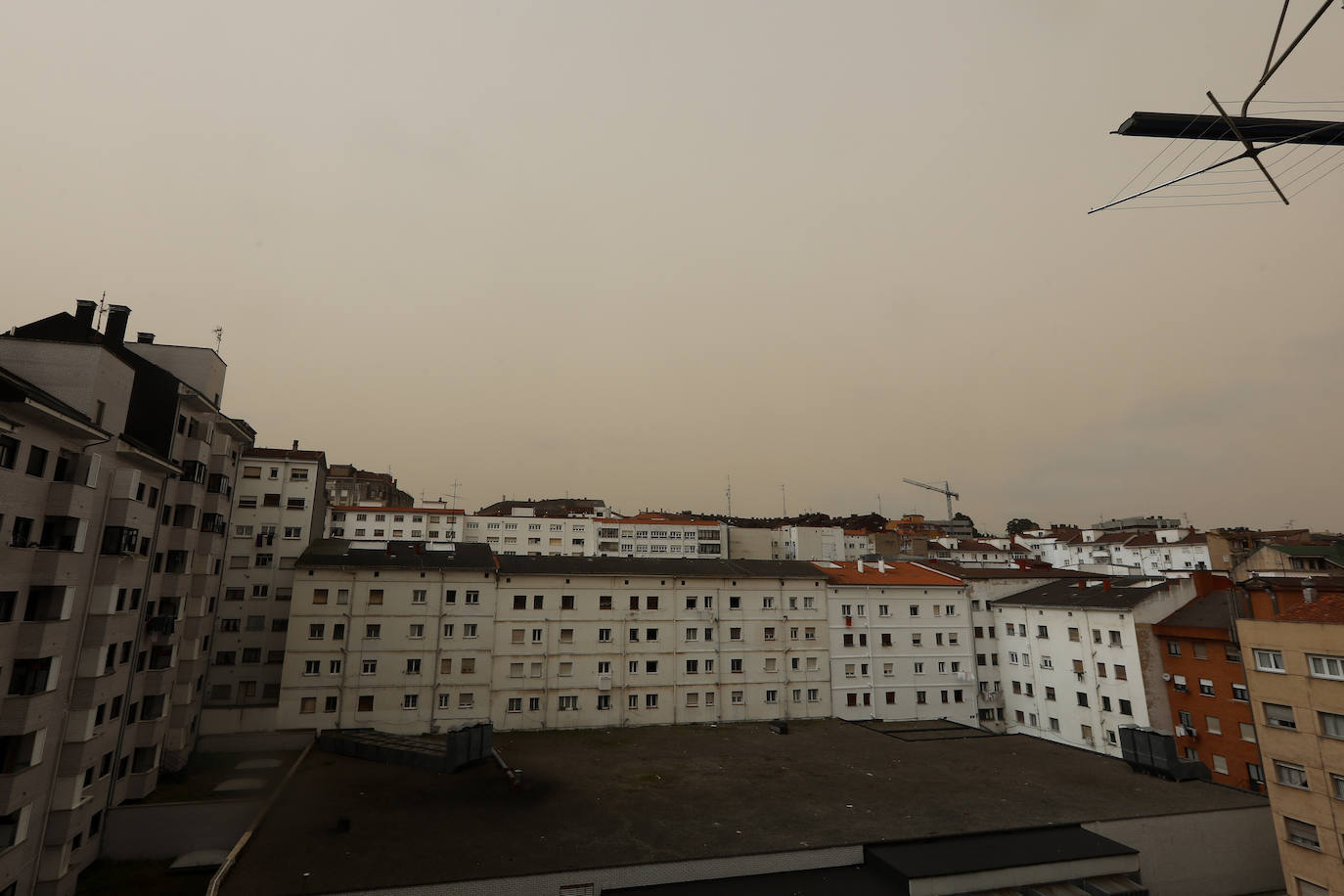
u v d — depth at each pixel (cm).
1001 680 7125
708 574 6550
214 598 5338
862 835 3597
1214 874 3925
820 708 6531
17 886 2928
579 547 13200
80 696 3312
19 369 3328
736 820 3766
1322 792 3416
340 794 4000
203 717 5200
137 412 4169
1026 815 3931
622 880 3139
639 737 5659
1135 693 5694
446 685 5706
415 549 6353
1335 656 3409
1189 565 11969
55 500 3117
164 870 3647
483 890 2972
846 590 6881
